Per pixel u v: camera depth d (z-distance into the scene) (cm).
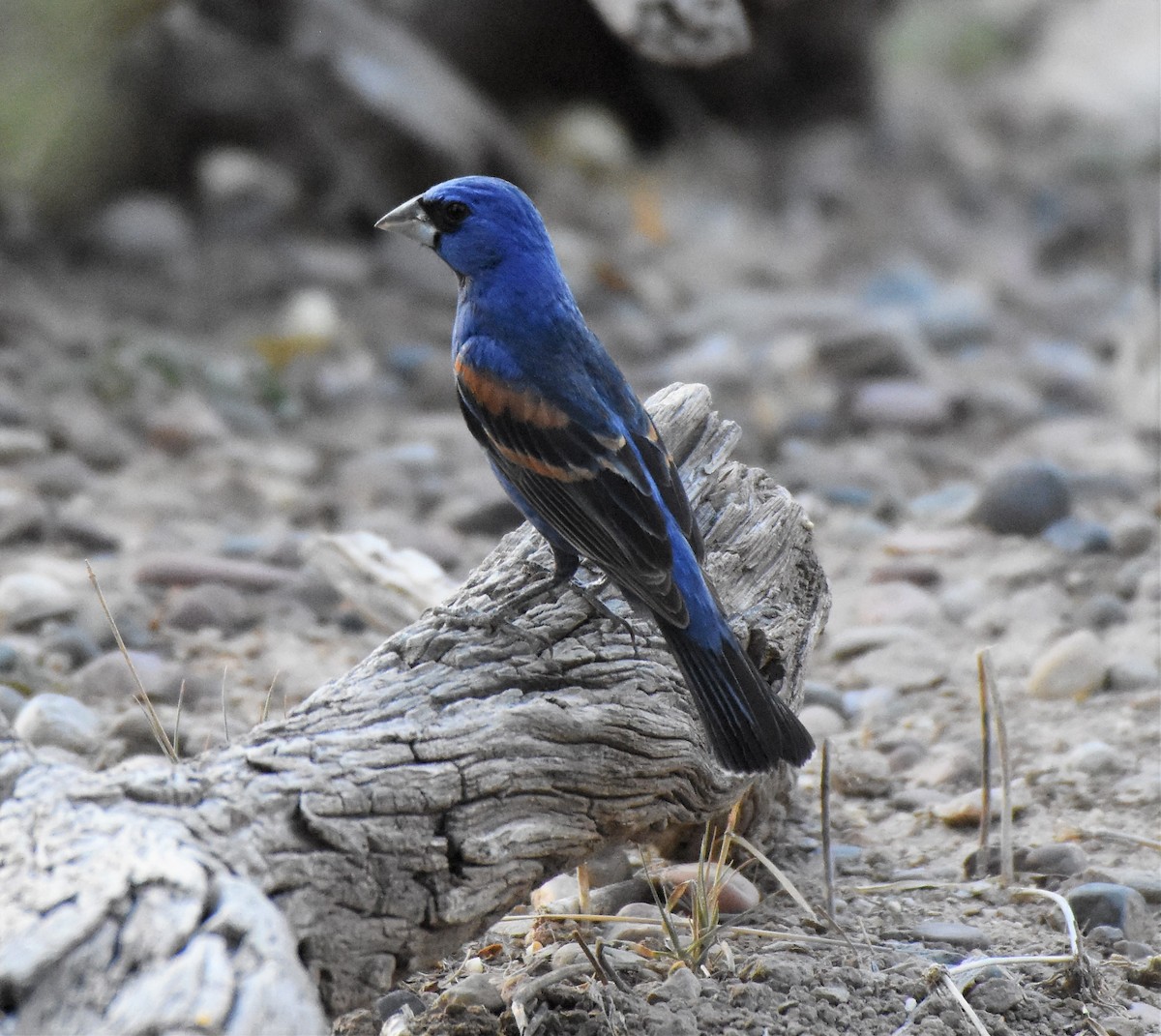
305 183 2088
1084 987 666
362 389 1733
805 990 642
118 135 1984
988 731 816
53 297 1855
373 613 1055
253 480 1477
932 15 3102
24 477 1397
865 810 898
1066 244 2383
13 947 493
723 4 951
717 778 713
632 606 712
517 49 2302
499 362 784
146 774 562
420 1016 636
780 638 751
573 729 641
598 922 734
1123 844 836
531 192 2169
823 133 2512
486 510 1392
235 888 512
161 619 1139
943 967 658
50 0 1841
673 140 2469
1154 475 1550
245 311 1906
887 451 1639
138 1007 474
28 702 934
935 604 1220
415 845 583
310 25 2020
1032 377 1862
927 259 2284
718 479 800
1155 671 1066
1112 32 3186
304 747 582
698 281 2138
